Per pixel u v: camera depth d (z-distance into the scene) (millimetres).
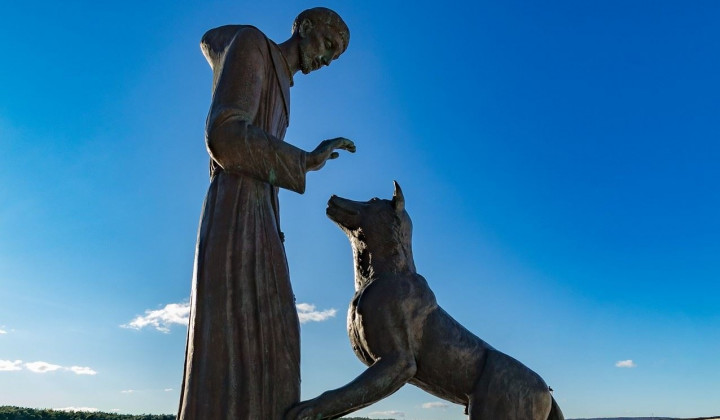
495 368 4582
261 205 4434
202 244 4301
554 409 4844
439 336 4613
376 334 4527
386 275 4715
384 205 4957
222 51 4727
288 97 4945
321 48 5043
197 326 4141
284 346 4219
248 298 4191
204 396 3988
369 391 4289
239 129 4250
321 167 4504
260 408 4023
